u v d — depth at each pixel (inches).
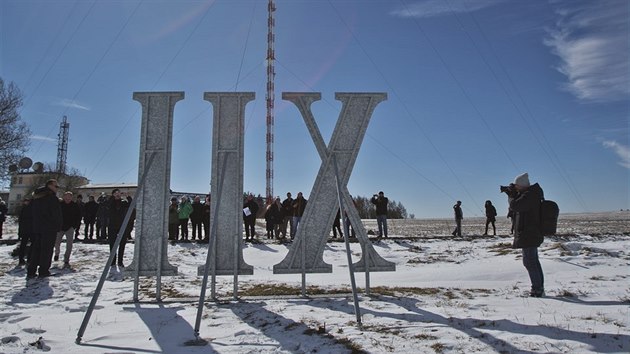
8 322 224.7
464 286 307.9
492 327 188.4
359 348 164.2
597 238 658.8
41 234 359.3
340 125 297.6
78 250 524.7
